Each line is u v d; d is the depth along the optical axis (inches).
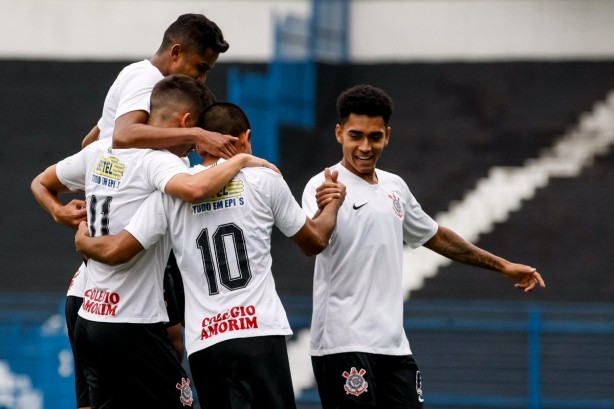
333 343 784.9
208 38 794.8
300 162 2770.7
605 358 2085.4
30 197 2765.7
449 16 2938.0
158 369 723.4
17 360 1893.5
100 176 730.2
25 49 3014.3
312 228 722.8
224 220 693.9
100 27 3016.7
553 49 2888.8
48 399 1881.2
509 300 2393.0
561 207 2598.4
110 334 716.0
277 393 684.1
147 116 755.4
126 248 695.1
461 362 2080.5
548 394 2078.0
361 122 786.2
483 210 2618.1
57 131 2913.4
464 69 2906.0
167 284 827.4
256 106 2679.6
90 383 741.3
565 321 2191.2
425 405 2049.7
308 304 2105.1
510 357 2080.5
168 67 799.1
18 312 2170.3
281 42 2778.1
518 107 2822.3
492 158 2736.2
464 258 859.4
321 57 2910.9
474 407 2023.9
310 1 2957.7
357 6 2972.4
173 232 703.1
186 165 757.9
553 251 2497.5
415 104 2871.6
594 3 2869.1
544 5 2896.2
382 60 2945.4
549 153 2726.4
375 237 790.5
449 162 2736.2
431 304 2353.6
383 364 791.1
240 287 688.4
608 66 2854.3
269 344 685.9
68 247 2655.0
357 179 802.2
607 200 2600.9
